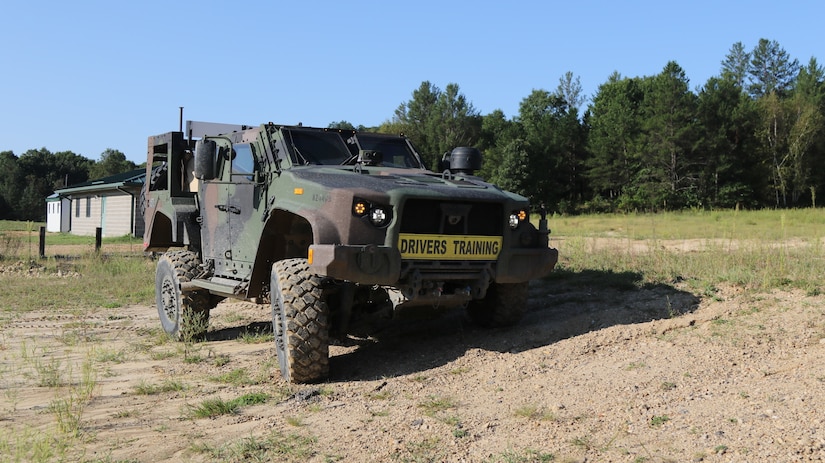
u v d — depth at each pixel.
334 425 4.73
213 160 6.91
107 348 7.88
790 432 3.91
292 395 5.55
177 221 8.55
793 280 7.89
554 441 4.12
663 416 4.40
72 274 15.86
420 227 5.89
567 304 8.18
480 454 4.02
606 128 70.50
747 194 57.88
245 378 6.21
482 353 6.42
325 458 4.10
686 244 13.74
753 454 3.68
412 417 4.80
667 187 57.81
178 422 4.99
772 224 22.50
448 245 5.98
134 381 6.32
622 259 10.62
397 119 94.06
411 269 5.89
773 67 103.38
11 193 86.81
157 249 10.02
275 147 6.95
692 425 4.19
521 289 7.15
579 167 74.56
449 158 7.82
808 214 27.73
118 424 4.96
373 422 4.74
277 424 4.82
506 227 6.27
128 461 4.17
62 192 39.97
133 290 13.16
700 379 5.16
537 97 92.88
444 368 6.07
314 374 5.83
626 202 57.97
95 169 97.81
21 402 5.66
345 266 5.57
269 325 9.15
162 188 9.66
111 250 23.08
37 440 4.44
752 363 5.45
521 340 6.75
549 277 9.84
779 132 61.16
